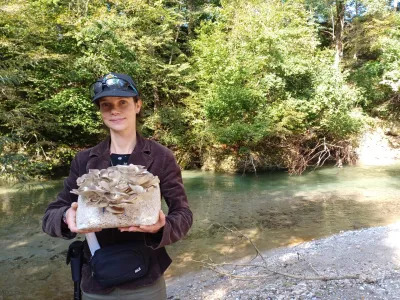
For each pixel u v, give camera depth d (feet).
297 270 13.50
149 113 43.19
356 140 47.24
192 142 44.65
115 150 4.93
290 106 40.78
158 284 4.63
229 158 42.88
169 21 46.50
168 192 4.74
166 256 4.90
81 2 41.06
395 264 13.24
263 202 27.73
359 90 48.55
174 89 47.57
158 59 45.34
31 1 35.12
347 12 59.82
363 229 20.08
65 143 41.01
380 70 51.80
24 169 19.31
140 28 43.80
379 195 29.37
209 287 13.10
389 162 46.37
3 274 15.05
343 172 40.65
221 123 41.96
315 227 21.40
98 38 37.55
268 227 21.56
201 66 44.01
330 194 30.04
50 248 18.03
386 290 10.82
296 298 10.75
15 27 32.83
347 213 24.39
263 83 41.45
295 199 28.55
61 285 13.99
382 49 51.75
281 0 48.85
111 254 4.31
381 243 16.21
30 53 32.60
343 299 10.41
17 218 23.35
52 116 32.53
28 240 19.21
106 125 4.90
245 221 22.81
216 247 18.25
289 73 41.06
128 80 4.81
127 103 4.76
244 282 13.09
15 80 22.65
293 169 40.65
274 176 39.19
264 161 42.11
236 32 44.73
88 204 3.71
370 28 54.90
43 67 36.42
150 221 3.74
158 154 4.82
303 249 16.74
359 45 56.85
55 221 4.42
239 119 41.22
